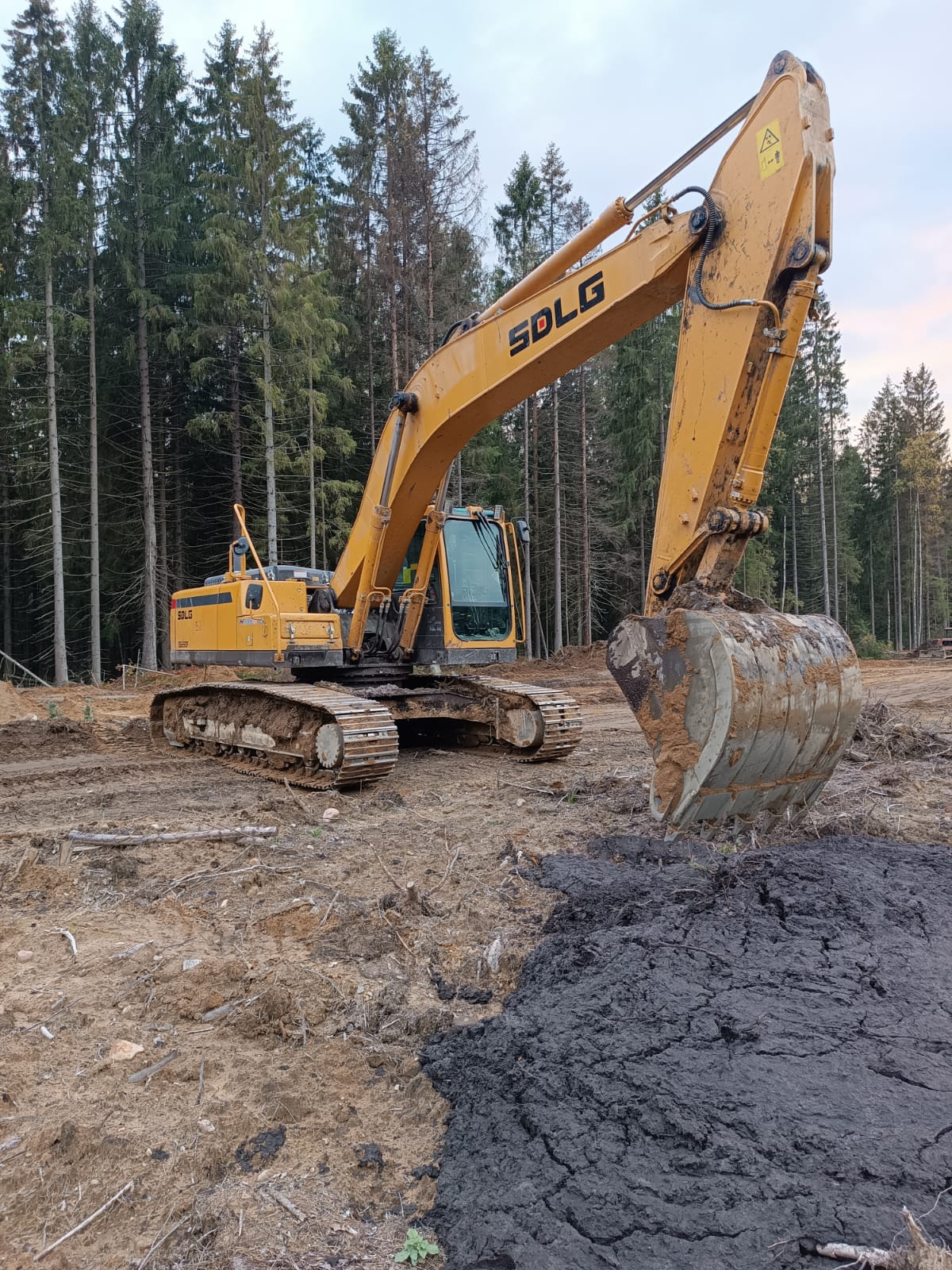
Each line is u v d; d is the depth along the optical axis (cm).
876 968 371
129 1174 267
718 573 516
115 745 1159
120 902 497
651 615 524
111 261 2811
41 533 2741
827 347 4994
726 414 507
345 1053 336
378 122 2798
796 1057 303
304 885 514
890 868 495
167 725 1133
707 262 523
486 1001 380
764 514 508
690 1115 270
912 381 6675
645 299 580
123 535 2953
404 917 466
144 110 2858
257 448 2789
